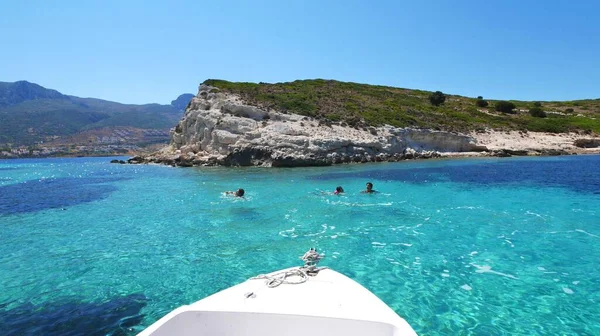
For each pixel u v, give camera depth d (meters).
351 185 22.03
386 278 7.88
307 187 21.41
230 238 11.11
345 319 4.43
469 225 12.26
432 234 11.25
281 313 4.57
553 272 8.10
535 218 13.06
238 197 18.20
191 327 4.50
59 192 22.12
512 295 6.99
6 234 12.06
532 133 54.91
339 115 46.91
